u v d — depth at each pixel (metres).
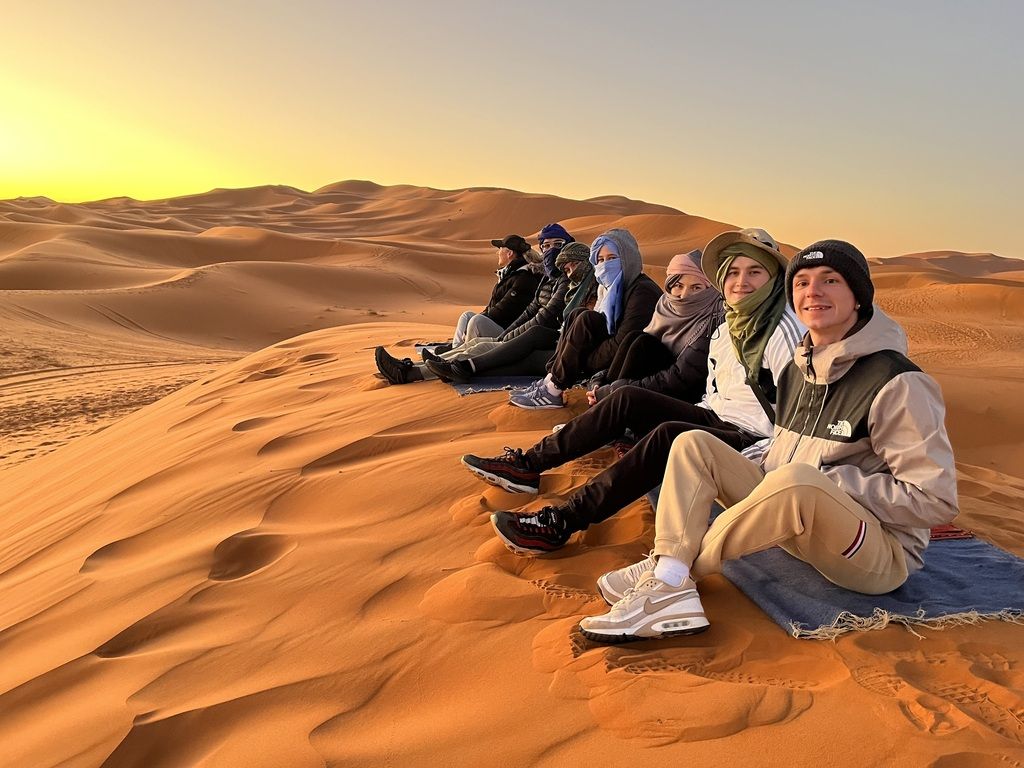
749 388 3.55
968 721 1.88
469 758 2.01
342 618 3.04
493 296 7.88
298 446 5.80
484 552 3.38
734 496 2.72
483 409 5.81
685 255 4.51
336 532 3.97
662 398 3.62
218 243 75.19
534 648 2.54
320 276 51.19
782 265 3.23
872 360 2.49
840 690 2.07
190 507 4.83
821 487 2.37
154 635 3.22
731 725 1.96
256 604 3.29
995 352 22.81
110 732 2.49
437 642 2.71
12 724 2.78
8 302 32.56
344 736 2.25
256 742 2.28
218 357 27.44
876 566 2.49
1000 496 4.59
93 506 5.72
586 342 5.20
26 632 3.59
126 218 146.88
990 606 2.51
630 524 3.49
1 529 6.77
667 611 2.47
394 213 166.12
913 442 2.38
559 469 4.22
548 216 142.00
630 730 2.00
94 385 19.86
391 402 6.48
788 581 2.76
